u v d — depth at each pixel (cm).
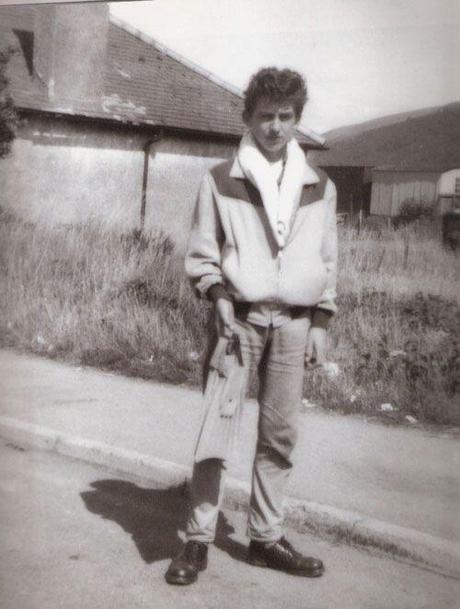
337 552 316
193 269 281
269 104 268
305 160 280
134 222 507
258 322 276
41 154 527
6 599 282
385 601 279
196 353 506
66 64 506
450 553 297
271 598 282
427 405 414
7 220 546
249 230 274
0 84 523
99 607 279
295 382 282
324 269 280
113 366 518
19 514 353
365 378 431
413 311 412
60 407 462
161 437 423
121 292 521
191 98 468
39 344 542
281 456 290
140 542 328
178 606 278
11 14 523
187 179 484
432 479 361
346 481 360
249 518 302
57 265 538
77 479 397
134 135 498
